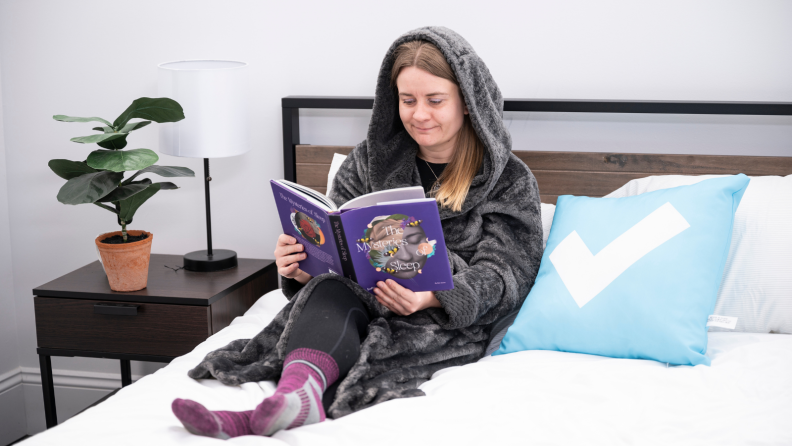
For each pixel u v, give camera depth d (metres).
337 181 1.45
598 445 0.82
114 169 1.37
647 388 0.97
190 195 1.92
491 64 1.68
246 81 1.64
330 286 1.11
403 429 0.86
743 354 1.08
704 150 1.63
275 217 1.90
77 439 0.84
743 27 1.55
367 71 1.75
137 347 1.58
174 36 1.82
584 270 1.19
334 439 0.82
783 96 1.56
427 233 1.00
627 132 1.66
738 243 1.25
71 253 2.01
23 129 1.94
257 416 0.83
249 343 1.14
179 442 0.81
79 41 1.86
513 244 1.29
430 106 1.26
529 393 0.96
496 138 1.30
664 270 1.12
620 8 1.59
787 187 1.29
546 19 1.63
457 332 1.20
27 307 2.06
